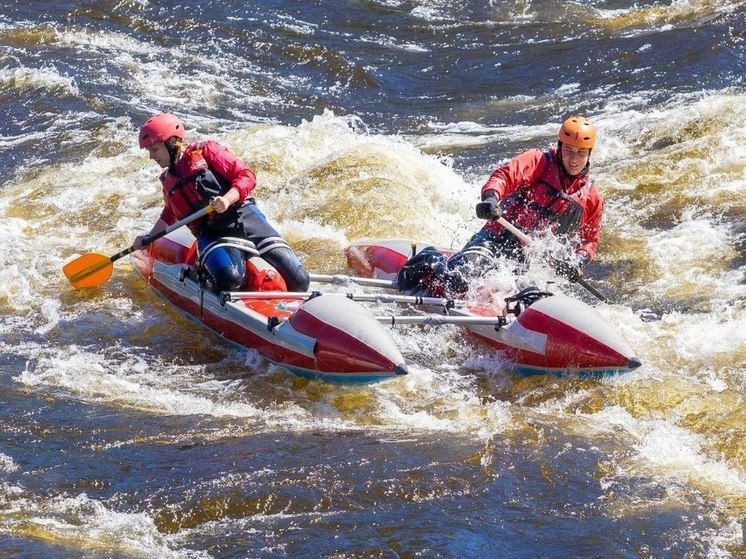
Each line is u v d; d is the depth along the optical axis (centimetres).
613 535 1276
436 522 1304
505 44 4472
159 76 3959
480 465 1441
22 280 2189
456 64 4250
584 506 1342
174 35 4472
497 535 1276
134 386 1700
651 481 1400
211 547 1246
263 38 4462
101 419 1577
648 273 2191
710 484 1392
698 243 2316
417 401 1650
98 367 1773
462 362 1789
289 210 2533
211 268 1839
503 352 1745
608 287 2141
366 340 1586
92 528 1282
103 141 3216
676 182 2688
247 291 1842
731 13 4328
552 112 3603
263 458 1456
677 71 3831
